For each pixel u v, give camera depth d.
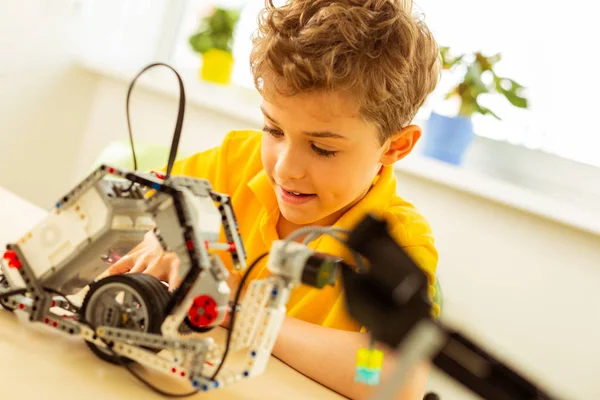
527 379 0.33
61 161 2.10
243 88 2.06
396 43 0.85
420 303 0.34
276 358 0.77
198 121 1.90
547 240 1.42
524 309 1.44
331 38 0.78
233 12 1.99
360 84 0.78
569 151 1.65
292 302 0.99
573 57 1.64
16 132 1.96
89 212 0.58
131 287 0.58
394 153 0.96
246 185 1.09
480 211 1.48
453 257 1.51
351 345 0.76
